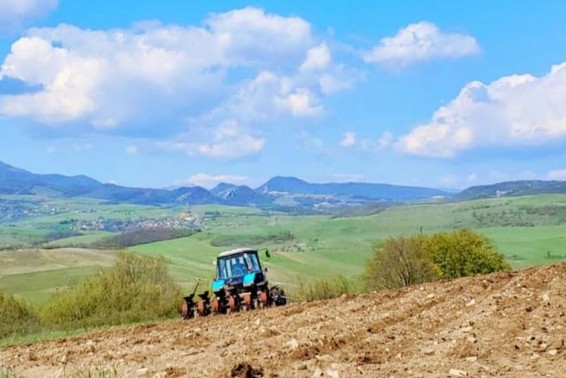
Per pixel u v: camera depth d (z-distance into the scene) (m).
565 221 139.75
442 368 11.89
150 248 135.75
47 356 19.64
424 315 19.09
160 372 14.24
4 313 45.16
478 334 14.60
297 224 168.25
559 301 17.42
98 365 16.38
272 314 24.81
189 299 33.53
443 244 65.19
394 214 172.00
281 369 13.12
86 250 110.38
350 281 54.84
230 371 12.98
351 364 12.84
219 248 136.00
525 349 12.84
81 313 45.62
